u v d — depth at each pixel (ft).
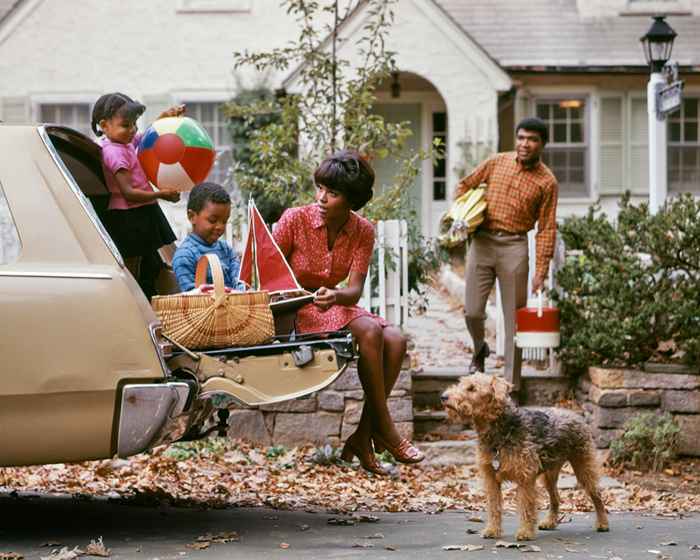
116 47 69.31
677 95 36.47
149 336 17.79
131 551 17.83
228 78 69.26
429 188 72.79
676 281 31.40
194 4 69.21
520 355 31.76
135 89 69.36
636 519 23.29
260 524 20.58
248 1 69.05
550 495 21.66
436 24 66.33
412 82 72.79
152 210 22.65
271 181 36.58
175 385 17.84
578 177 71.61
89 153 21.89
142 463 27.73
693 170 71.31
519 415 20.01
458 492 26.55
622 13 71.92
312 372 19.29
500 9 72.54
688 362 30.48
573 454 21.17
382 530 20.42
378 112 73.51
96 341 17.56
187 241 21.50
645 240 31.17
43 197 17.97
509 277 31.22
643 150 71.36
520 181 30.96
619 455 29.66
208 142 21.71
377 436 21.58
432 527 20.98
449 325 45.93
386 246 32.40
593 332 31.07
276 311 20.79
